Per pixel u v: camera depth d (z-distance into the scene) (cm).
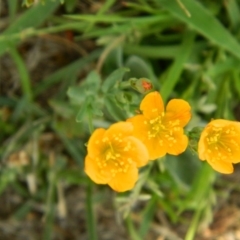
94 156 19
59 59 27
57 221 28
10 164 26
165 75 25
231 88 25
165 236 28
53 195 26
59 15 25
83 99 21
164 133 19
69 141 26
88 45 26
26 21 24
